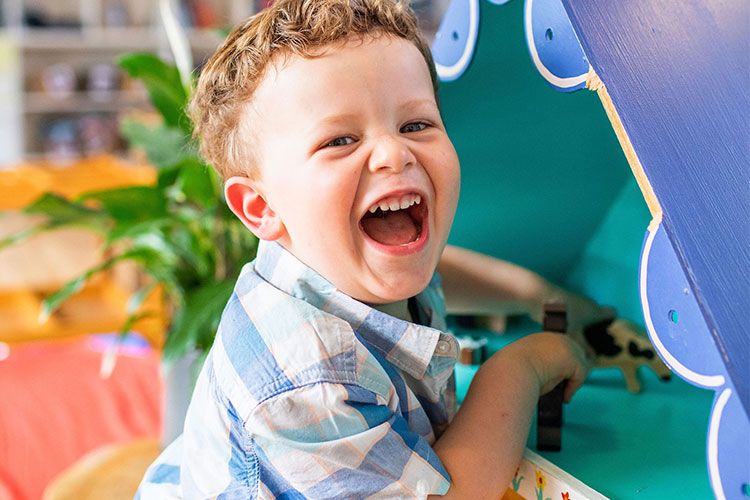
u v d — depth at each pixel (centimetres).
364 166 58
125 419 182
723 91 55
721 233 50
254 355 59
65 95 463
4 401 190
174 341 112
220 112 65
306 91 58
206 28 448
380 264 59
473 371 82
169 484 73
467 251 91
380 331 63
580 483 58
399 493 57
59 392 195
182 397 130
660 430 69
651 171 51
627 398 78
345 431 56
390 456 57
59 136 457
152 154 141
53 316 258
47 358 219
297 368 57
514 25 70
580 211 93
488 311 93
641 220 90
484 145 82
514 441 62
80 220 132
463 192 85
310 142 58
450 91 76
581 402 77
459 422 63
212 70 66
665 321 50
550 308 75
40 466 163
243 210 66
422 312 74
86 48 466
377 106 58
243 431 60
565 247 98
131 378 203
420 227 62
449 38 75
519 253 97
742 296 49
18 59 457
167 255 135
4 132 467
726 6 58
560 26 59
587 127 82
